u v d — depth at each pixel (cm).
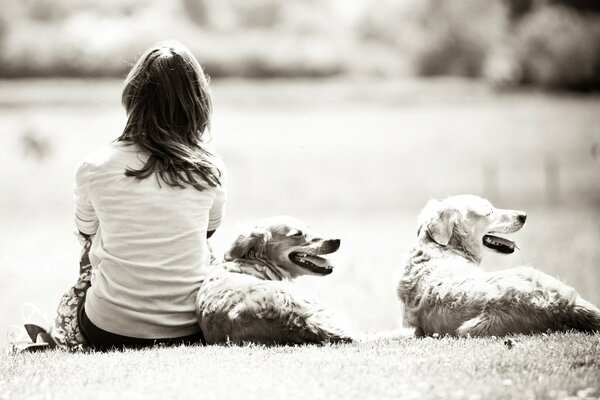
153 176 603
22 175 4678
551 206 3184
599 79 7969
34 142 5053
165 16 10375
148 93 616
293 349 559
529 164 4588
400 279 675
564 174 4191
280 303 583
